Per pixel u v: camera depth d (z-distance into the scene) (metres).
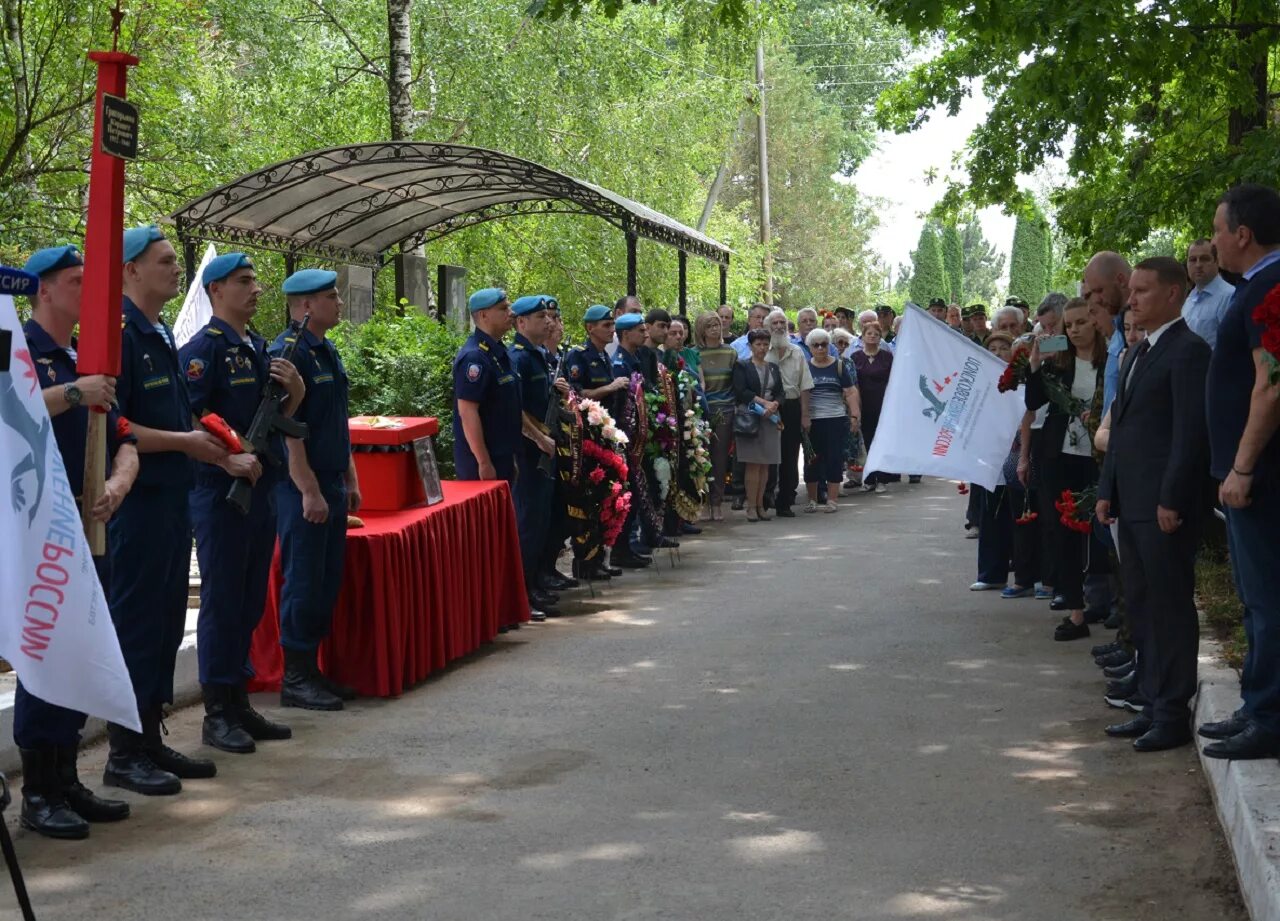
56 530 4.61
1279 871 4.30
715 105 27.42
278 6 21.27
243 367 6.70
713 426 15.32
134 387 5.91
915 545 13.52
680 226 17.17
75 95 16.22
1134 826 5.54
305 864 5.22
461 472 9.79
